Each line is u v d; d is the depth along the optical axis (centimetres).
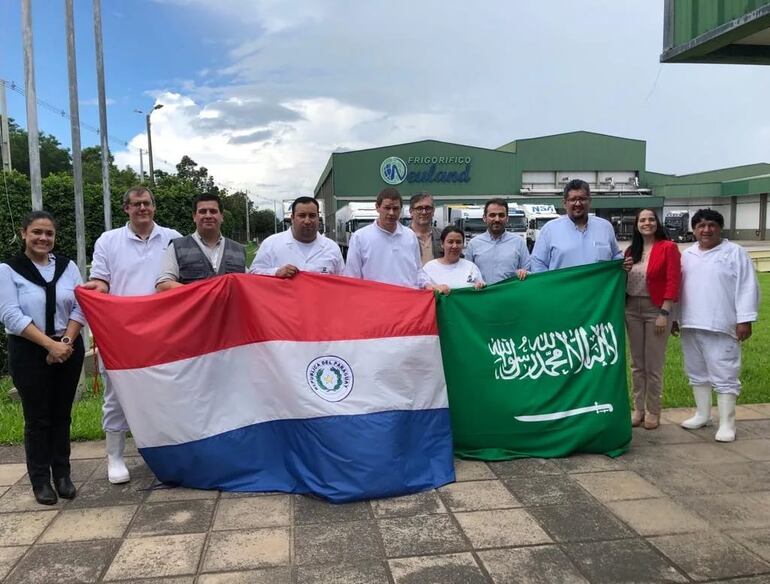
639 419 550
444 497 402
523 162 5919
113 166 5184
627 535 350
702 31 510
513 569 316
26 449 400
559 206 5531
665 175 6262
